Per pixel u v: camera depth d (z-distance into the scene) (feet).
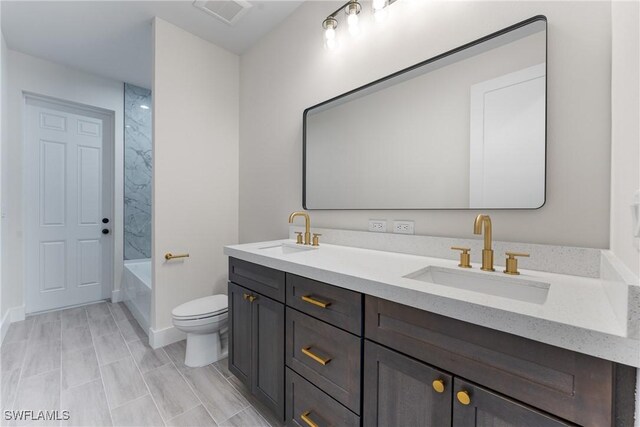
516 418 2.06
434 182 4.47
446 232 4.34
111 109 10.17
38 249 9.11
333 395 3.37
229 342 5.30
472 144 4.07
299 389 3.85
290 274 3.99
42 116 9.16
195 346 6.12
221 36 7.75
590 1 3.16
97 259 10.27
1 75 7.21
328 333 3.43
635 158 1.95
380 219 5.16
